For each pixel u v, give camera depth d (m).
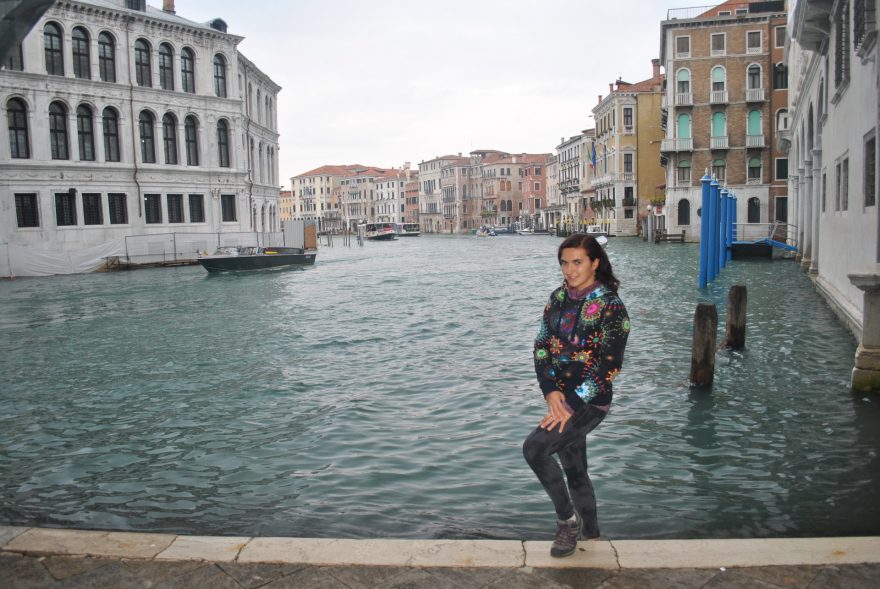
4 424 7.85
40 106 33.09
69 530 4.00
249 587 3.39
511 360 10.74
